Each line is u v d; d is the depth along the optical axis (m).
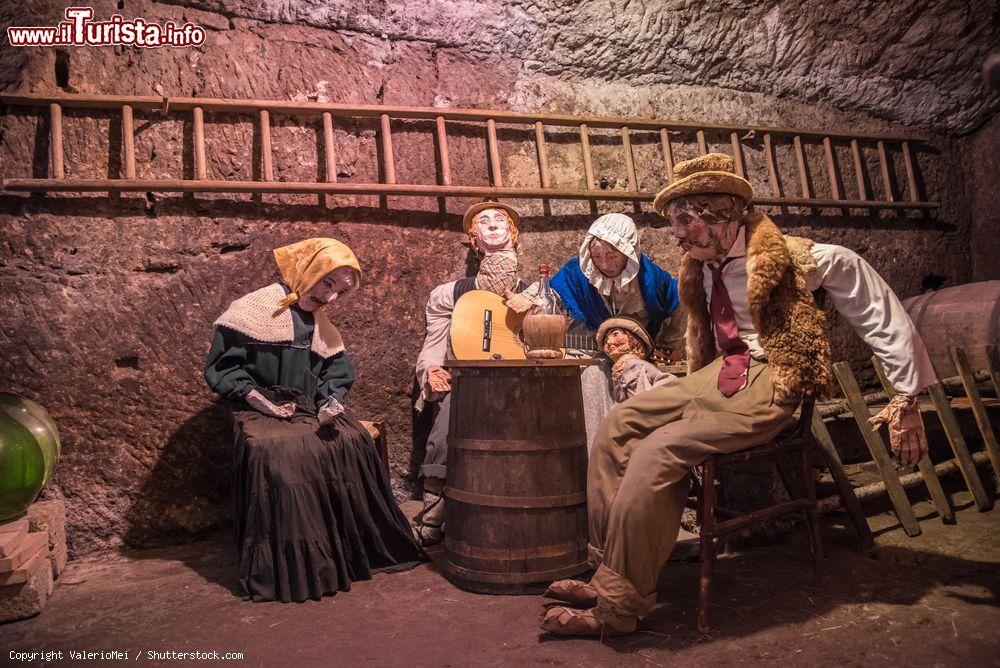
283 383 2.84
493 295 3.41
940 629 2.04
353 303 3.60
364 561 2.66
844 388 3.05
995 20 4.58
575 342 3.42
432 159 3.86
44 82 3.19
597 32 4.21
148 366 3.22
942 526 3.01
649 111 4.42
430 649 2.04
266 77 3.59
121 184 3.15
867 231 4.78
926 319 4.21
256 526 2.52
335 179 3.52
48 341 3.08
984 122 5.05
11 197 3.07
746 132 4.49
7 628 2.26
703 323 2.50
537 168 4.10
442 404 3.16
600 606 2.04
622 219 3.29
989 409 3.64
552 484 2.47
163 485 3.22
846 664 1.86
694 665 1.90
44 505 2.84
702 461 2.11
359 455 2.78
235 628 2.23
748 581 2.48
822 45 4.60
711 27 4.38
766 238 2.20
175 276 3.29
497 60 4.14
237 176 3.46
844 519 3.18
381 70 3.85
